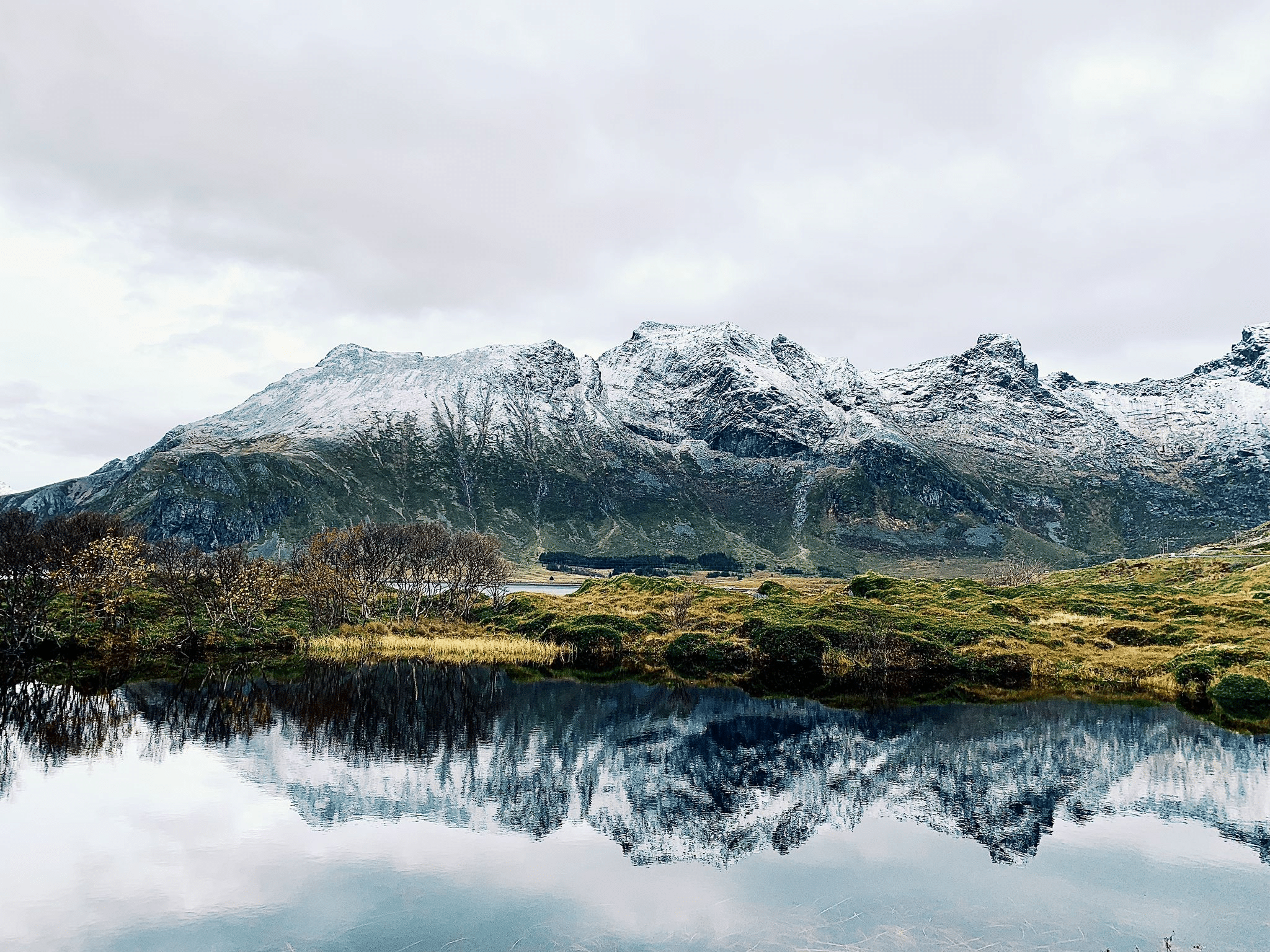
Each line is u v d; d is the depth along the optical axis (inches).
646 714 2357.3
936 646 3174.2
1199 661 2790.4
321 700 2426.2
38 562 3048.7
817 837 1346.0
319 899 1079.6
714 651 3400.6
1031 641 3368.6
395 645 3526.1
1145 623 3651.6
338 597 3900.1
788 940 959.6
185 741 1908.2
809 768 1781.5
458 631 3949.3
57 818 1380.4
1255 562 5487.2
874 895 1098.1
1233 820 1429.6
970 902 1071.6
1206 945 949.2
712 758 1862.7
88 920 1008.9
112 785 1565.0
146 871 1165.1
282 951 932.6
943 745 1985.7
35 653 3009.4
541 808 1486.2
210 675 2810.0
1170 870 1194.6
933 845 1301.7
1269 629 3348.9
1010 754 1910.7
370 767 1737.2
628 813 1465.3
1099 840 1330.0
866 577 4835.1
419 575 4185.5
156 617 3550.7
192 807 1450.5
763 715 2356.1
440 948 936.9
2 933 971.3
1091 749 1940.2
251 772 1673.2
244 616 3639.3
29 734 1936.5
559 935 975.6
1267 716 2333.9
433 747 1921.8
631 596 4859.7
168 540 3890.3
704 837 1338.6
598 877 1163.9
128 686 2564.0
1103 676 2933.1
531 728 2140.7
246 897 1082.7
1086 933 981.2
